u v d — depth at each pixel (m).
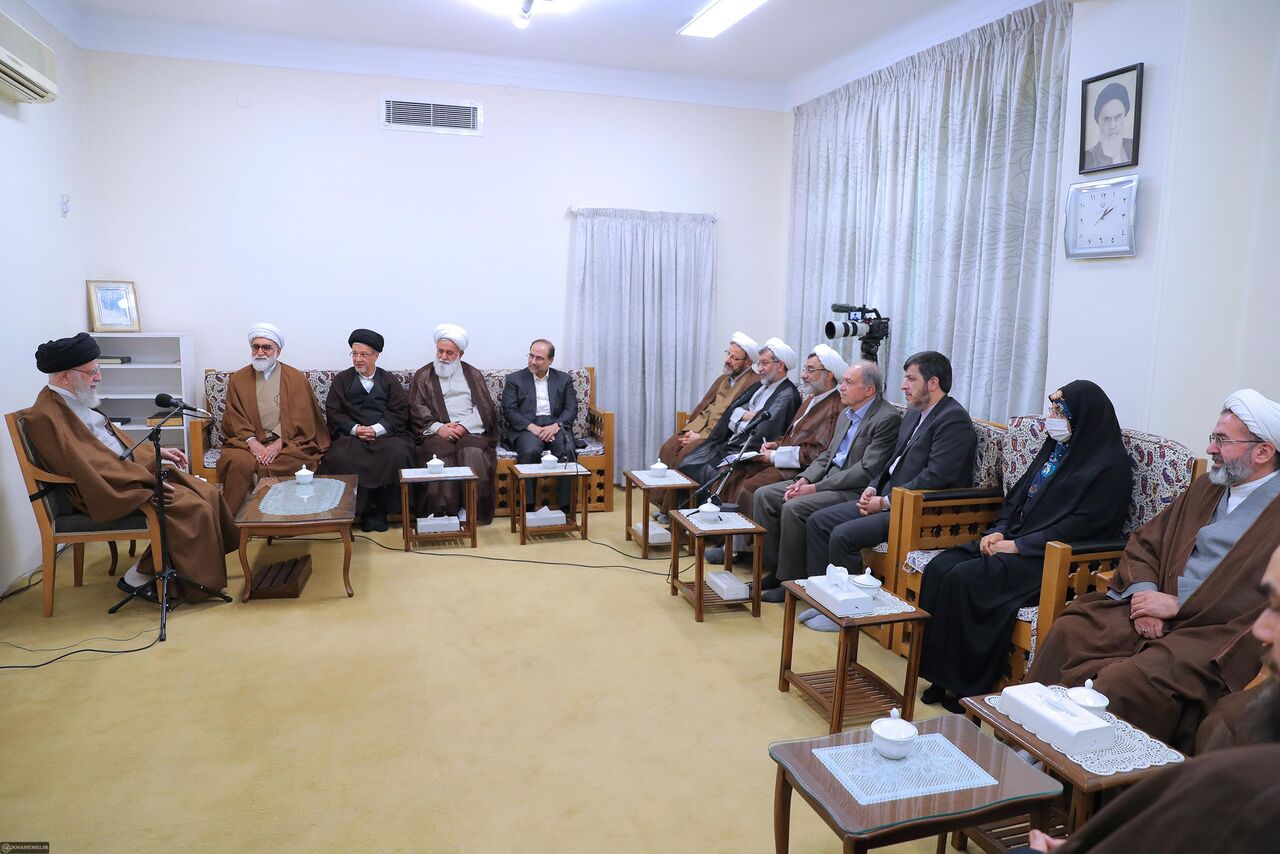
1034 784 1.56
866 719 2.58
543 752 2.39
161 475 3.25
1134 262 3.04
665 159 5.73
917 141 4.54
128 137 4.77
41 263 4.01
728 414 4.85
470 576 3.91
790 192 5.86
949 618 2.72
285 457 4.54
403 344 5.40
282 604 3.50
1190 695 1.98
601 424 5.24
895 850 2.01
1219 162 2.96
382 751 2.38
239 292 5.06
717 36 4.73
